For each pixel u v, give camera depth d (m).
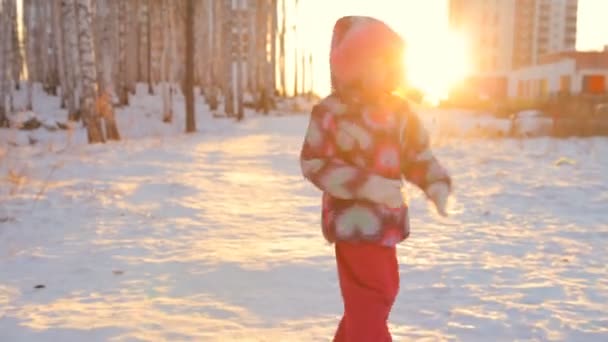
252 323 3.74
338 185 2.28
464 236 6.41
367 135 2.34
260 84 52.34
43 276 4.82
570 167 12.80
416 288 4.48
